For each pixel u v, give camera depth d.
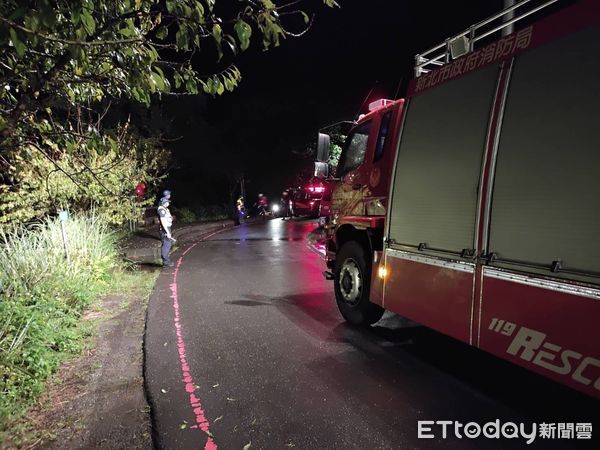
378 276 4.47
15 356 3.66
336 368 4.06
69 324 4.98
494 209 3.04
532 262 2.74
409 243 3.98
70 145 3.28
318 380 3.81
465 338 3.29
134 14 2.57
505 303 2.93
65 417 3.23
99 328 5.27
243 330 5.16
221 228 20.09
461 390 3.62
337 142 13.41
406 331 5.09
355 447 2.83
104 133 3.09
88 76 3.09
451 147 3.49
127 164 9.72
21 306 4.39
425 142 3.82
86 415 3.26
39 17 2.05
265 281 7.99
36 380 3.56
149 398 3.50
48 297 5.03
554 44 2.71
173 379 3.84
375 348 4.56
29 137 3.49
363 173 5.18
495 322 3.01
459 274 3.34
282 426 3.08
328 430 3.03
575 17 2.60
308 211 23.53
